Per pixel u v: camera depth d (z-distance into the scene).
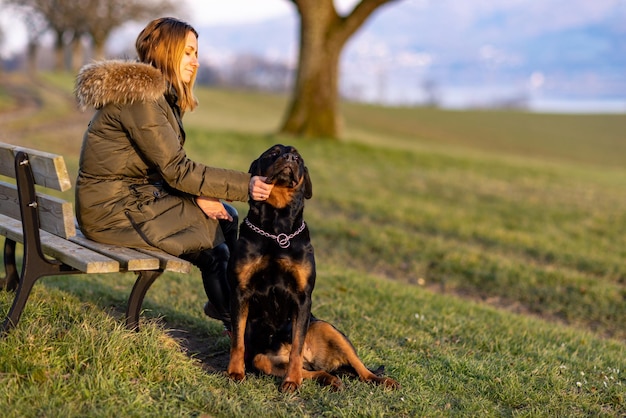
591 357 5.11
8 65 85.12
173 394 3.38
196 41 4.09
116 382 3.34
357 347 4.66
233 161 15.44
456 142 37.44
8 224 4.27
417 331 5.38
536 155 35.00
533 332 5.78
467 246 9.88
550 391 4.03
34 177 3.57
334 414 3.41
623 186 17.81
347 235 9.77
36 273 3.66
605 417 3.71
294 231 3.78
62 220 3.47
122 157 3.76
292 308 3.85
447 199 13.43
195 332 4.69
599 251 10.02
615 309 7.58
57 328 3.68
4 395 3.07
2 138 15.86
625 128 50.28
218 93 50.94
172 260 3.61
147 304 5.14
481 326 5.73
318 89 20.98
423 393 3.77
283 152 3.87
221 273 4.11
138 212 3.82
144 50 4.00
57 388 3.20
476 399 3.79
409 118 48.81
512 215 12.20
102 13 47.31
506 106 125.50
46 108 26.64
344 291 6.55
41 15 48.34
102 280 6.12
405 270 8.72
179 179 3.72
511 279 8.29
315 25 20.58
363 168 16.45
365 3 20.42
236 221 4.39
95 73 3.61
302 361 3.76
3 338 3.46
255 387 3.65
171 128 3.72
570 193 15.11
